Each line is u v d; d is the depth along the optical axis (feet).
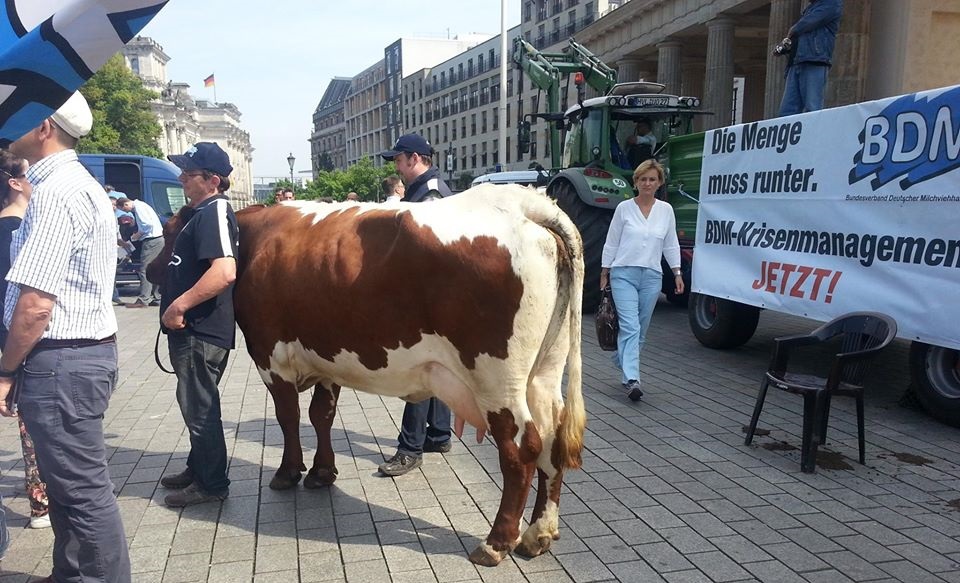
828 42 24.89
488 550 10.78
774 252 20.44
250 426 17.71
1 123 6.66
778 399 19.56
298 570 10.68
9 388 8.82
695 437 16.43
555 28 176.86
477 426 11.21
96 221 8.79
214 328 12.39
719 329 25.03
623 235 19.33
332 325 11.61
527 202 10.52
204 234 12.05
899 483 13.65
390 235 11.12
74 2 5.76
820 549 11.10
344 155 428.15
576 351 10.68
